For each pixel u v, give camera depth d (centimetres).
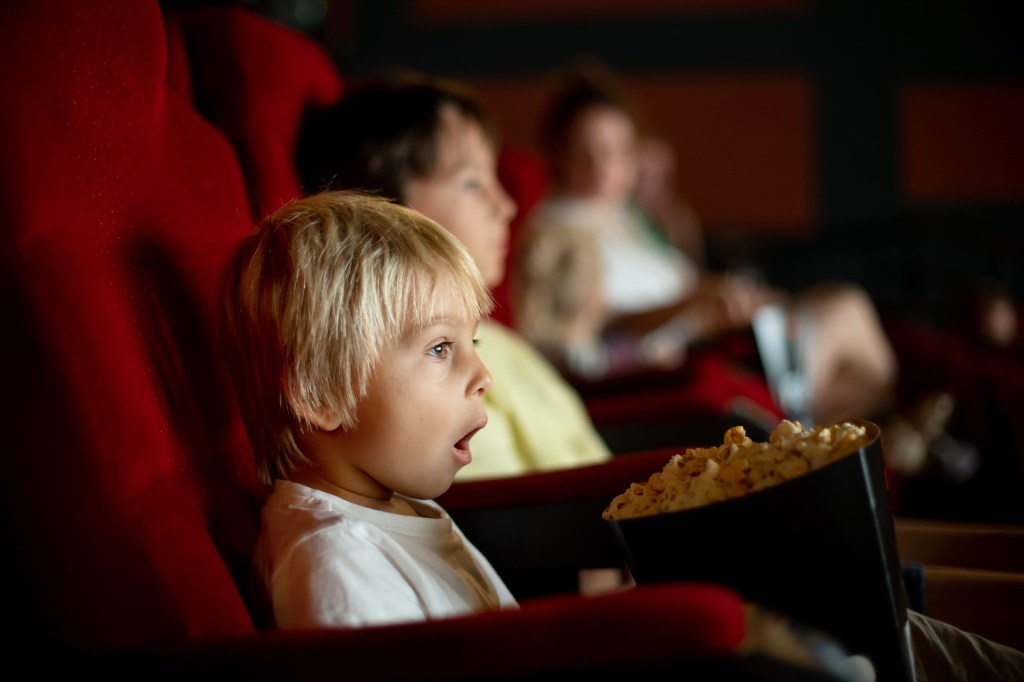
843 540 63
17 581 66
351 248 78
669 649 54
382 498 82
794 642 55
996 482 234
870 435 68
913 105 508
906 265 495
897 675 66
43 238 67
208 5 136
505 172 193
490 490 98
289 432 79
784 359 187
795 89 508
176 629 65
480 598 81
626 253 266
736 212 507
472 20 507
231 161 100
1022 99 506
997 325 302
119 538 65
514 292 229
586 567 96
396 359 77
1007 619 94
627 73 509
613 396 181
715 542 64
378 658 57
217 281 90
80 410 65
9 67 70
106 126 80
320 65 138
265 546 76
